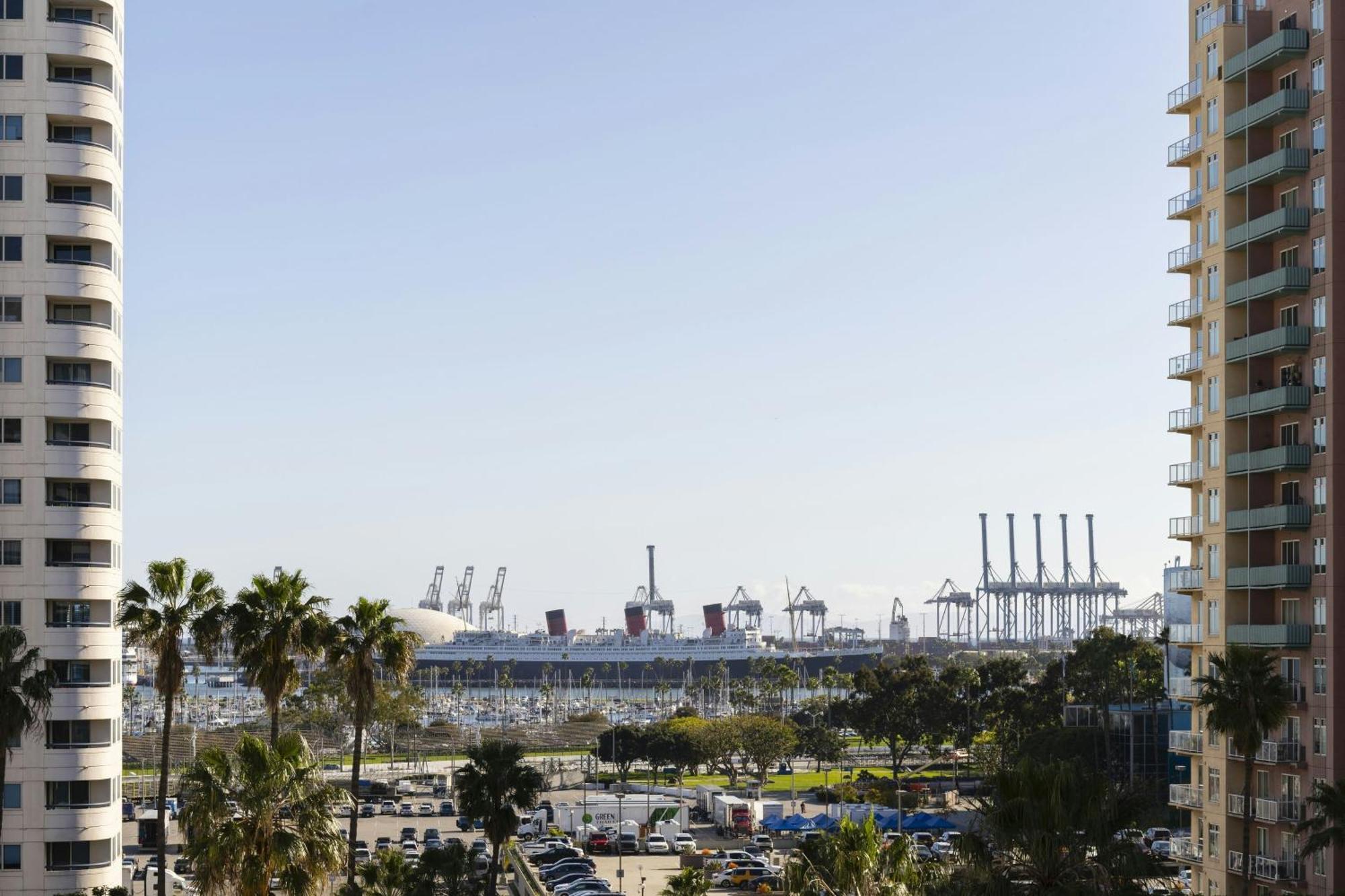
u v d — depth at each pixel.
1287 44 109.94
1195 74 123.75
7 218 126.00
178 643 109.31
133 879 159.12
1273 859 108.44
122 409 133.50
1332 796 93.44
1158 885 69.62
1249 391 114.50
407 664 123.69
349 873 117.56
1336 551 105.00
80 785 123.00
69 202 127.25
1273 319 113.94
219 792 76.38
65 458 125.38
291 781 78.44
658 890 160.62
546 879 161.88
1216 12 120.00
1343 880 100.19
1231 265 116.75
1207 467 120.19
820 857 87.62
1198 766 122.12
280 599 111.44
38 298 125.88
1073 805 60.69
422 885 115.81
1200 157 122.75
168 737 108.19
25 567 124.06
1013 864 61.41
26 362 125.44
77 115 127.62
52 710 122.75
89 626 125.06
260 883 75.56
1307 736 106.50
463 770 121.62
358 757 121.12
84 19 131.00
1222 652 116.50
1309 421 109.00
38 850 121.56
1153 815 62.78
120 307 132.75
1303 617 108.56
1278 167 110.12
